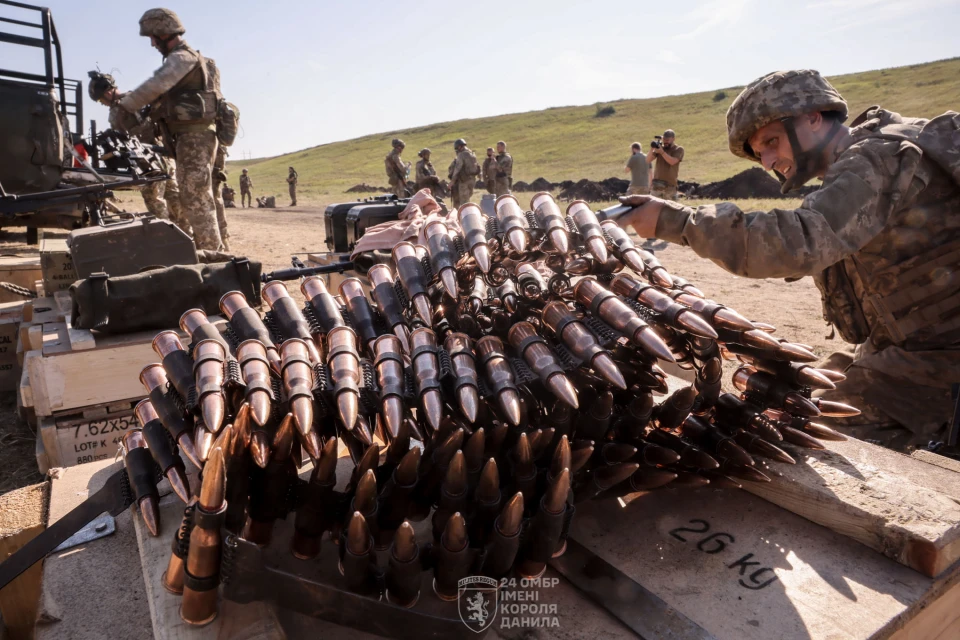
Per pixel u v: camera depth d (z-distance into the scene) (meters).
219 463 1.34
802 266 2.20
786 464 2.08
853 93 60.47
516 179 47.44
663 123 67.56
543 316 1.86
